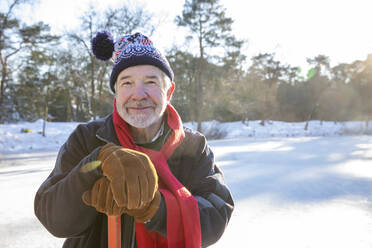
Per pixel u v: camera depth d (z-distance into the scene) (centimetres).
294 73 4384
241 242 216
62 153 94
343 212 288
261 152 998
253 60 4162
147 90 93
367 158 761
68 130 2536
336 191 381
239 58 3522
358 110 5534
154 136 103
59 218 76
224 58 3453
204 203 92
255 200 345
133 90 92
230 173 544
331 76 5872
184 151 103
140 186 65
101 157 70
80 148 94
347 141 1686
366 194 361
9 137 2067
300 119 5797
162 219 77
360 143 1443
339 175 502
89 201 72
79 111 4041
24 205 339
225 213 96
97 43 115
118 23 2509
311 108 5591
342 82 5788
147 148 102
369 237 221
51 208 76
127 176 65
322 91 5575
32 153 1535
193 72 3381
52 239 232
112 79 98
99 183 72
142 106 92
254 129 3844
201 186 101
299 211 296
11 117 3275
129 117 93
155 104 94
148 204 74
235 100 3706
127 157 67
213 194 99
